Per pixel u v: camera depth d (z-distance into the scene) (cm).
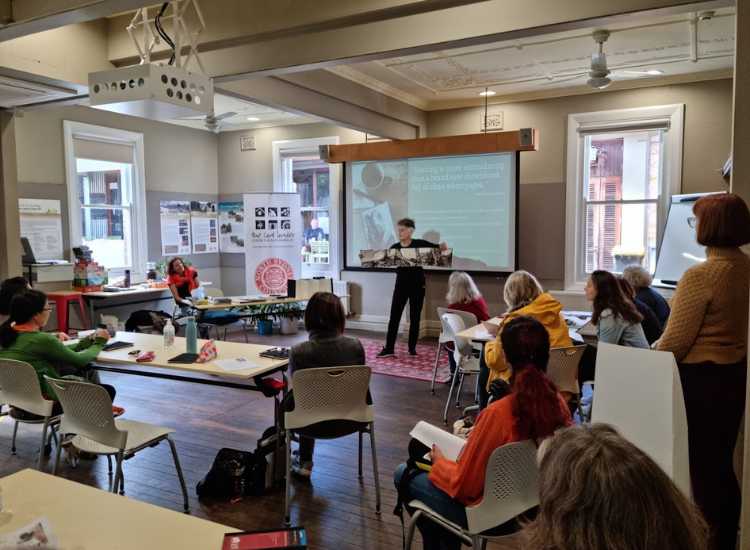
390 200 771
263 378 329
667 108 627
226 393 511
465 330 442
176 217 847
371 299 807
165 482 328
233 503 303
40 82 386
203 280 902
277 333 796
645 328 388
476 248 725
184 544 136
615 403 173
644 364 167
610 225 682
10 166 489
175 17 304
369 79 615
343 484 326
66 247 681
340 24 334
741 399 197
